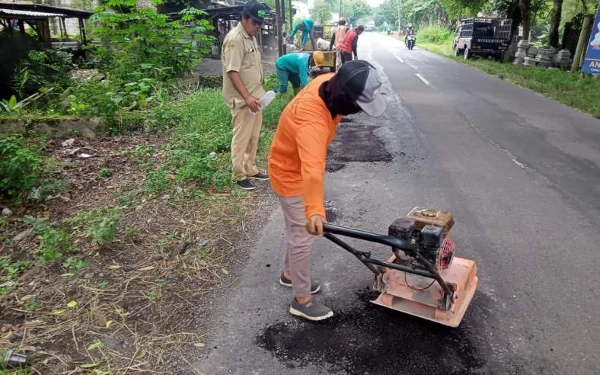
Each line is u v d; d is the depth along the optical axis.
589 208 4.73
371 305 3.21
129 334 2.91
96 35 12.91
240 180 5.14
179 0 16.36
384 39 49.66
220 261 3.75
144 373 2.62
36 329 2.93
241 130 4.95
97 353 2.75
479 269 3.60
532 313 3.09
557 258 3.76
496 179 5.57
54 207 4.60
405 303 3.04
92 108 7.39
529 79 14.45
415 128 8.15
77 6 19.58
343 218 4.58
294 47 16.25
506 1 22.42
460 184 5.41
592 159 6.39
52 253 3.59
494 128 8.14
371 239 2.45
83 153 6.11
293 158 2.80
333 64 11.34
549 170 5.91
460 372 2.61
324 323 3.03
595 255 3.80
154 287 3.38
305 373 2.62
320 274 3.61
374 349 2.79
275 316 3.10
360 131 8.00
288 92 9.84
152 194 4.88
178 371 2.64
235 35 4.76
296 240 2.92
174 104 8.48
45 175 5.10
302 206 2.88
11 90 9.77
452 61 21.61
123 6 11.73
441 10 50.28
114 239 3.96
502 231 4.22
